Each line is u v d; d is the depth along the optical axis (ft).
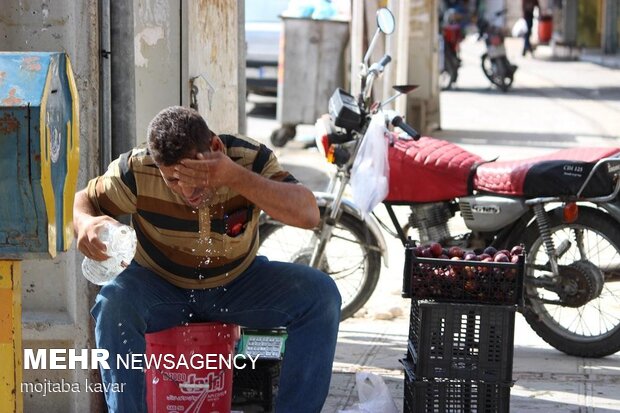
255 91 56.13
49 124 12.63
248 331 18.17
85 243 14.49
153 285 15.14
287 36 46.70
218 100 22.53
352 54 43.52
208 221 14.99
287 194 14.69
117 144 17.56
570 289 21.12
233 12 23.47
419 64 51.60
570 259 25.31
